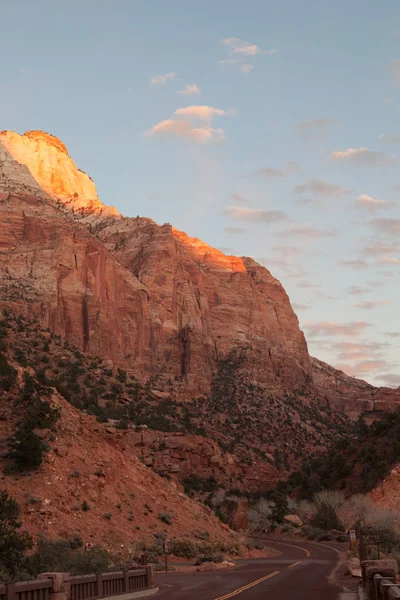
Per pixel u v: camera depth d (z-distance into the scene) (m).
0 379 70.81
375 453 149.75
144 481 75.25
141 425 149.25
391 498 131.12
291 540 118.62
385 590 19.03
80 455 67.19
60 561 41.94
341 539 115.25
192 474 146.38
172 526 69.31
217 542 72.31
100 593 30.09
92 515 60.22
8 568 36.59
